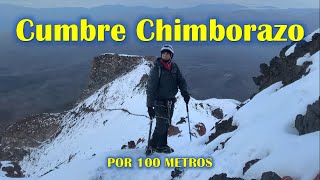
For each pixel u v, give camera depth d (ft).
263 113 27.89
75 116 561.02
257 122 27.14
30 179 43.09
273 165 21.18
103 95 554.05
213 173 25.27
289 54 35.14
